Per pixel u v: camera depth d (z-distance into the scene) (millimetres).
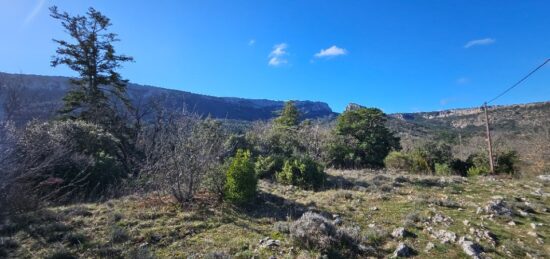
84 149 12656
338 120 31891
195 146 9273
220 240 6668
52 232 6426
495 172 21703
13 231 6430
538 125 40344
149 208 8273
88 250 5812
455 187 13086
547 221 8766
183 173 8945
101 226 6891
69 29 22891
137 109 20641
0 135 7254
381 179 14125
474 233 7414
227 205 8961
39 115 10812
